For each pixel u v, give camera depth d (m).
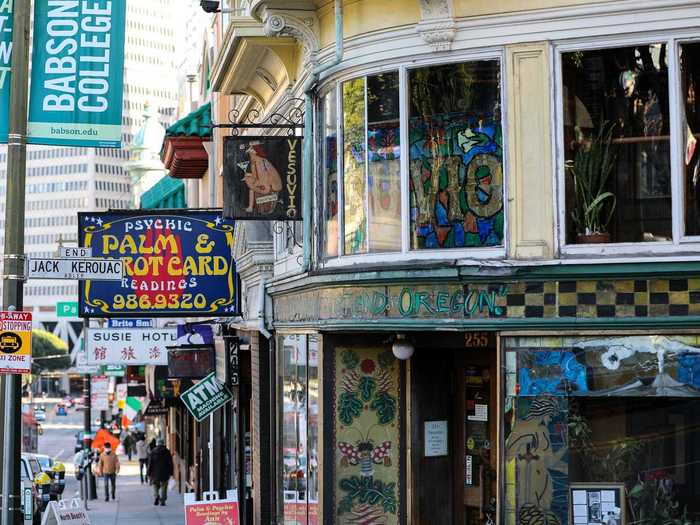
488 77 13.64
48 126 15.70
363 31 14.55
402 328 14.01
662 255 12.70
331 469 15.68
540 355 13.17
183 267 22.47
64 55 15.80
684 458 12.84
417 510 15.59
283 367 19.14
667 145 12.79
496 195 13.55
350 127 14.85
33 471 33.59
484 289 13.46
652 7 12.81
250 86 20.86
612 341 12.90
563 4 13.18
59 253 14.91
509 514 13.12
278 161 16.62
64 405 156.62
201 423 34.66
